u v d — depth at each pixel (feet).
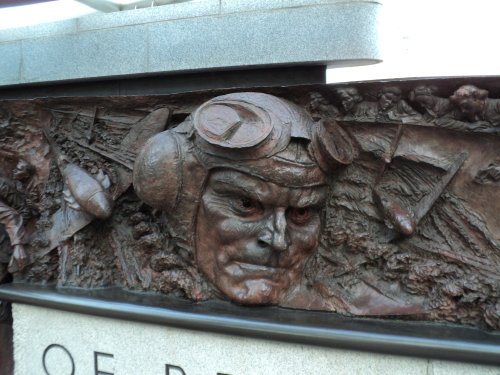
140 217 5.34
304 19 5.79
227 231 4.55
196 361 4.75
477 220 4.33
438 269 4.39
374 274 4.66
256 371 4.53
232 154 4.26
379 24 5.72
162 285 5.11
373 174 4.64
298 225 4.64
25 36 7.42
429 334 4.09
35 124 5.83
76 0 6.86
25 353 5.64
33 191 5.89
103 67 6.86
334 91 4.51
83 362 5.28
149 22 6.52
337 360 4.29
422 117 4.35
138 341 4.99
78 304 5.05
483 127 4.16
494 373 3.95
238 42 6.07
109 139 5.52
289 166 4.20
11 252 5.99
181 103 5.14
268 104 4.37
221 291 4.76
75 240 5.42
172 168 4.57
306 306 4.64
